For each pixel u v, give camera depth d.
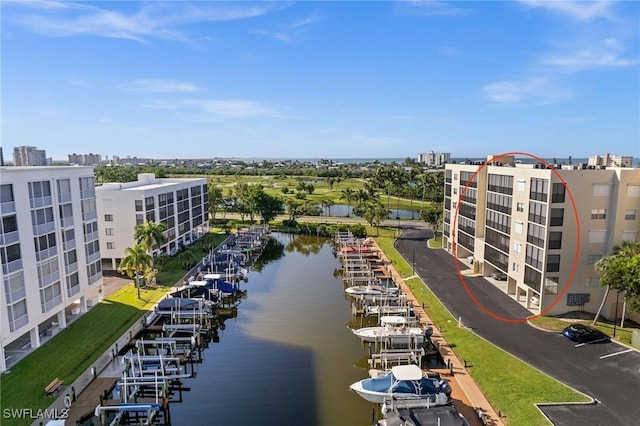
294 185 190.62
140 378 32.69
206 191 98.62
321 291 59.16
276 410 30.89
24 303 36.22
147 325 43.88
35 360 35.56
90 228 47.56
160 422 29.72
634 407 29.08
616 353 36.62
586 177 43.50
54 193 40.62
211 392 33.38
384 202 148.00
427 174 146.75
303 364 37.81
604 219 44.22
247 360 38.62
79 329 41.97
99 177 143.62
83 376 33.44
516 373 33.53
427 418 26.47
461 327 42.53
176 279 59.50
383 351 37.62
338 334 44.34
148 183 83.75
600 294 45.22
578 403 29.48
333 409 30.94
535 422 27.48
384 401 29.81
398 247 80.94
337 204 149.25
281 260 77.81
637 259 37.69
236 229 101.88
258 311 51.28
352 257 73.06
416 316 45.72
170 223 76.44
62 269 41.62
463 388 32.03
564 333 40.06
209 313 46.75
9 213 34.66
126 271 58.03
